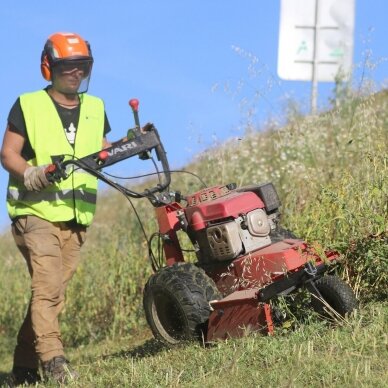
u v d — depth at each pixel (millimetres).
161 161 23141
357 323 19906
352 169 29641
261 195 22438
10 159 22562
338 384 17047
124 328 30984
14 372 24375
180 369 19641
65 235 23047
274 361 18750
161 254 26109
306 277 20594
